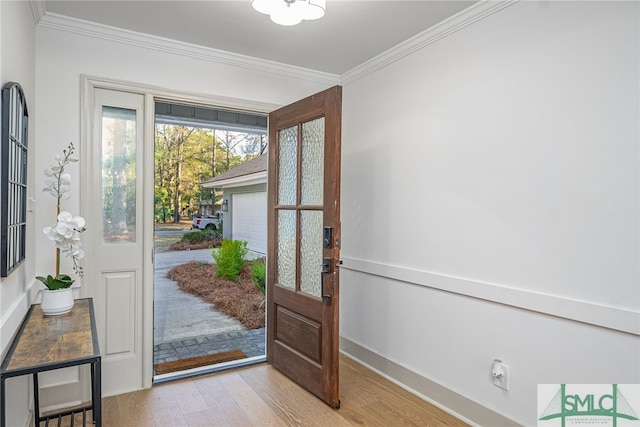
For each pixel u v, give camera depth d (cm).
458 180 231
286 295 284
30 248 211
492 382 210
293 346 277
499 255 208
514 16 202
